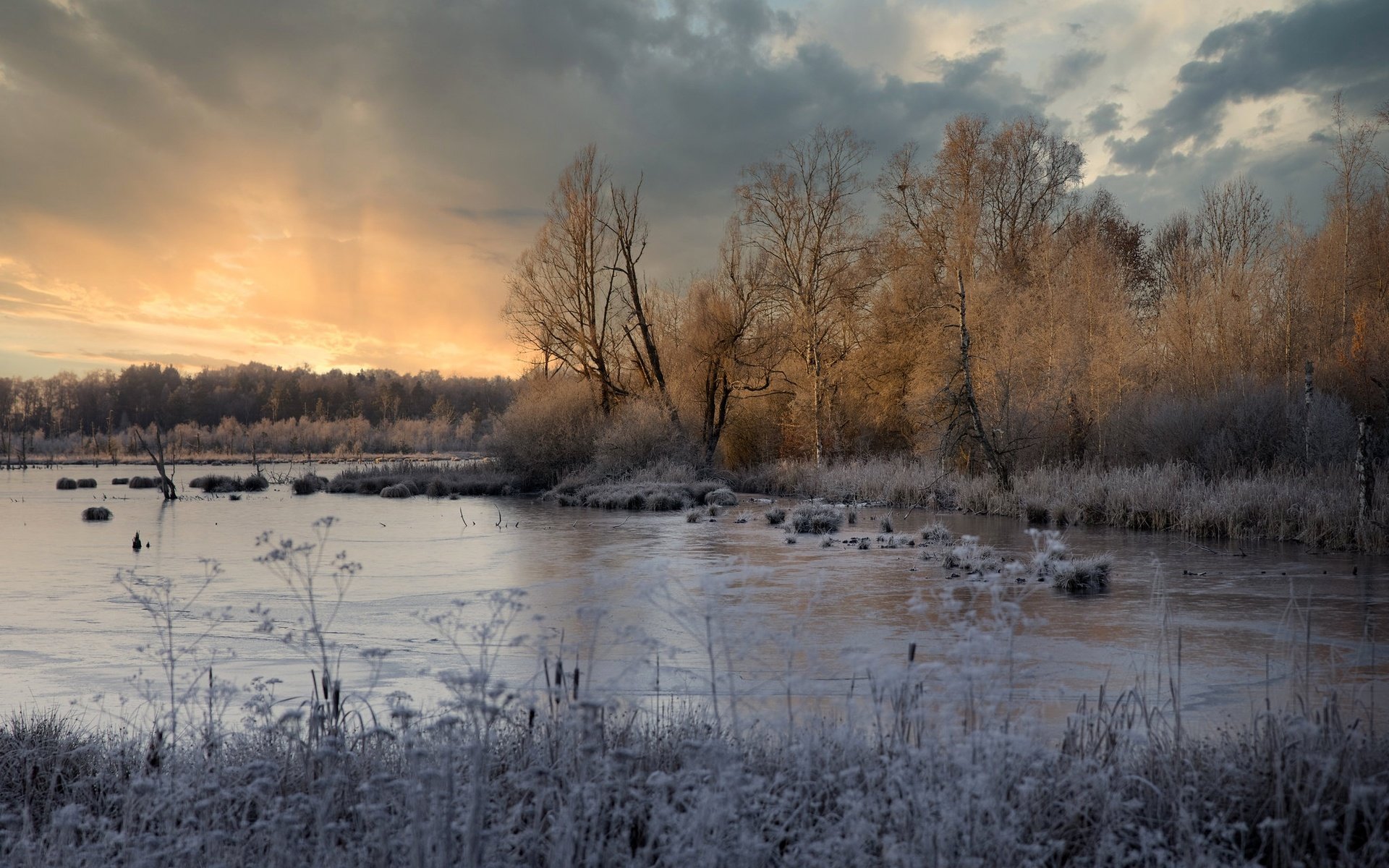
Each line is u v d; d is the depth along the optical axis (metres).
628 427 41.44
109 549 21.81
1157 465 28.28
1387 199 37.97
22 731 6.43
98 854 4.03
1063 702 7.91
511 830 3.93
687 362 45.53
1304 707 5.56
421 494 43.88
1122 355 36.00
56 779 5.71
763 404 49.03
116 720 7.65
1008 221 44.97
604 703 4.54
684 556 19.38
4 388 163.50
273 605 14.05
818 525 24.25
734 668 8.80
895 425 43.31
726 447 49.25
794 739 4.73
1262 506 22.28
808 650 4.86
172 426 159.50
